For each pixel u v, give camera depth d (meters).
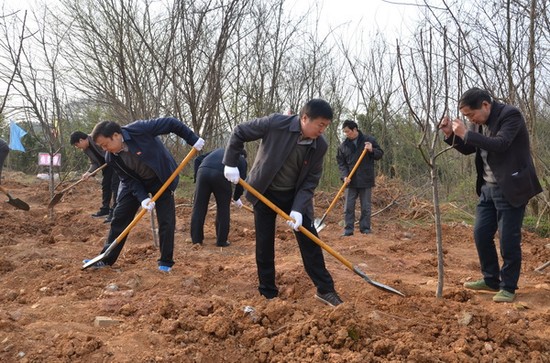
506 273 4.43
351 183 7.79
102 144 4.62
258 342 3.29
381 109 12.81
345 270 5.42
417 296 4.41
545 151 9.59
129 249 6.03
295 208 3.91
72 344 3.12
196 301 3.93
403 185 11.99
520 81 7.11
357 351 3.22
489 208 4.60
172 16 8.43
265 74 11.96
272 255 4.25
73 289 4.46
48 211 9.20
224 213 6.70
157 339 3.28
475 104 4.25
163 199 5.07
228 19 8.62
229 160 3.99
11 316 3.59
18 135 12.09
